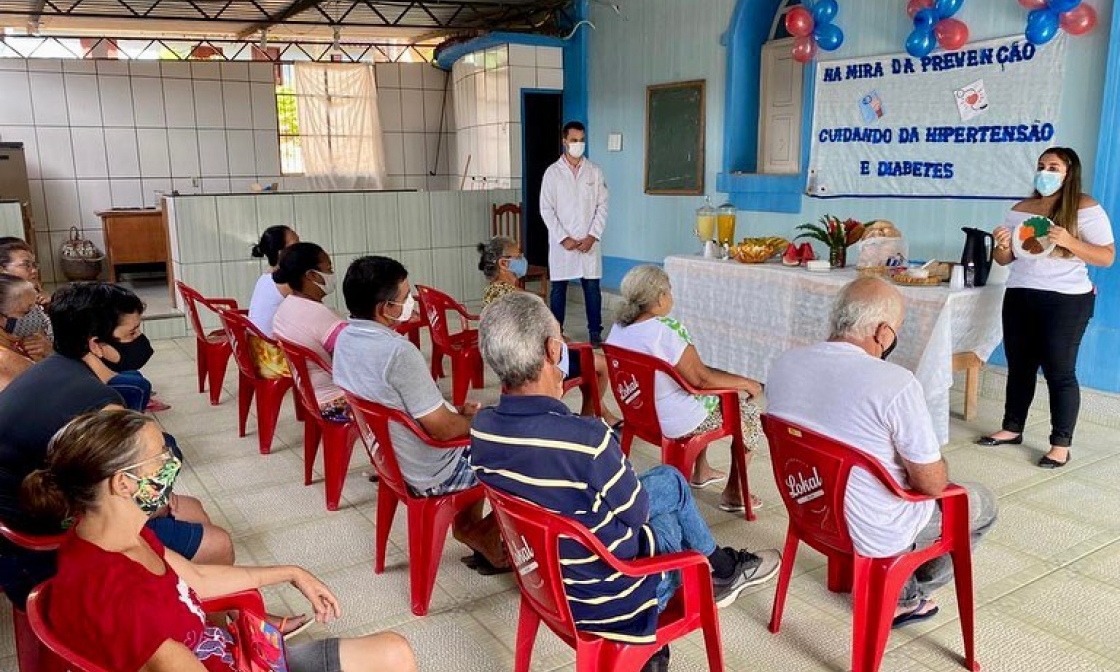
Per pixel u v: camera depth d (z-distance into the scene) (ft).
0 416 6.17
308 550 9.61
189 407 15.34
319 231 22.82
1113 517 10.15
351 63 32.58
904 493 6.31
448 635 7.87
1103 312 13.55
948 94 15.76
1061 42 13.89
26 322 10.87
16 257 11.42
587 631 5.82
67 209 29.22
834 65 17.93
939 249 16.44
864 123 17.49
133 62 29.32
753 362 15.01
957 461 11.97
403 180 34.45
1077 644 7.56
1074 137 13.93
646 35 23.20
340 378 8.28
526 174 27.89
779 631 7.80
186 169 30.76
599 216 19.89
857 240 14.46
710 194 21.85
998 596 8.40
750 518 10.12
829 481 6.54
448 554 9.49
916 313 12.11
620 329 9.66
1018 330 11.92
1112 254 11.08
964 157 15.69
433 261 24.66
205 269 21.56
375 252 23.71
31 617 4.17
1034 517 10.16
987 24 15.06
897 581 6.63
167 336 21.38
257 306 12.87
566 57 26.58
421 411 7.93
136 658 4.26
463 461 8.22
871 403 6.27
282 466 12.28
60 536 5.86
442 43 31.14
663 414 9.47
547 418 5.43
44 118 28.43
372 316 8.41
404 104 33.86
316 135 32.65
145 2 26.48
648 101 23.34
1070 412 11.57
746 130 21.07
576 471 5.38
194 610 4.67
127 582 4.31
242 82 31.04
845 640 7.66
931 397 11.96
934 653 7.44
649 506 6.11
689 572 6.03
